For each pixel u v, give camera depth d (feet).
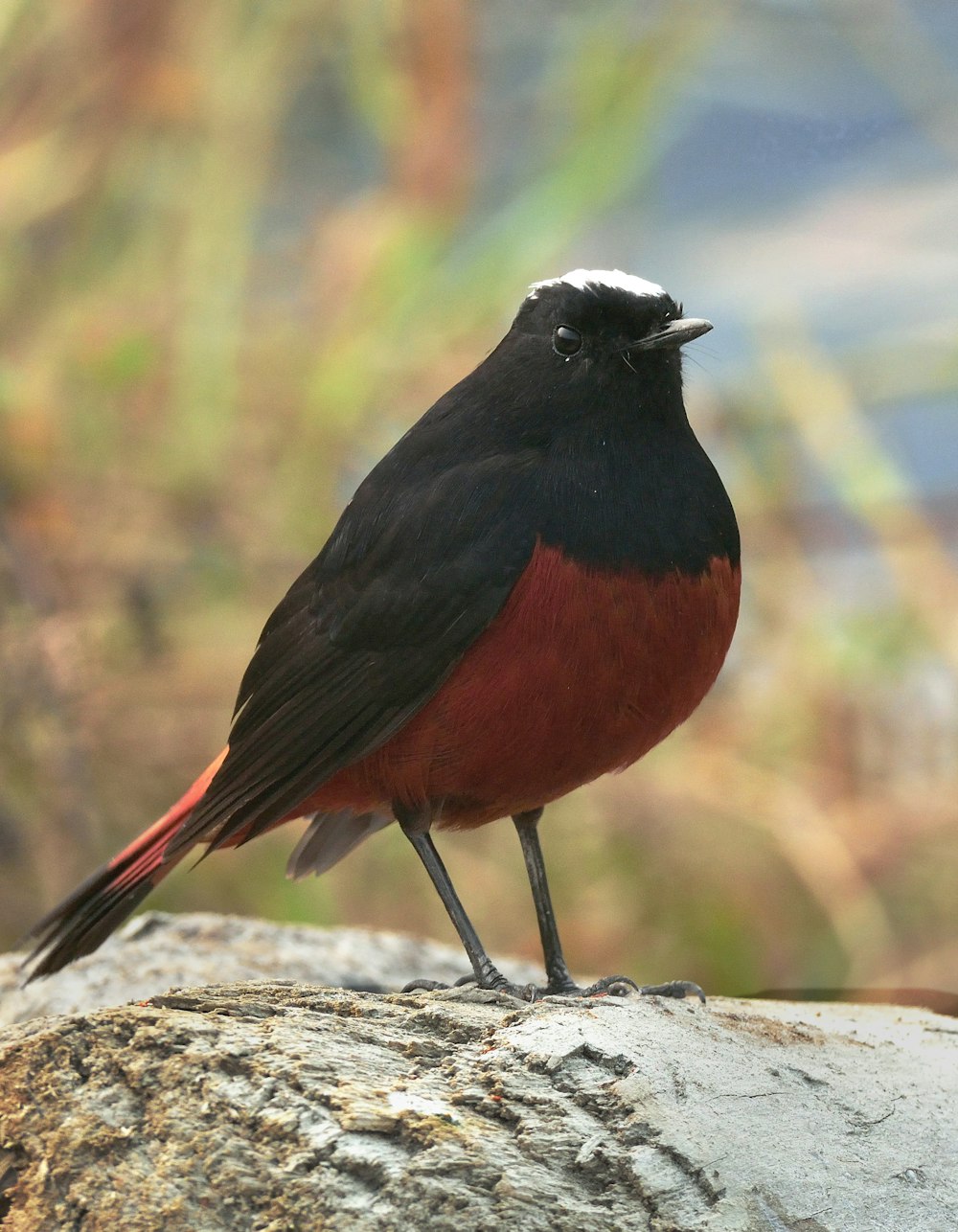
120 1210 17.57
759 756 43.06
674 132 56.44
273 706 25.36
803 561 45.65
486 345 45.39
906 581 44.52
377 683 24.03
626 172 46.21
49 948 29.63
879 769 42.93
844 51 56.44
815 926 41.73
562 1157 17.48
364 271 45.60
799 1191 17.66
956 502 46.21
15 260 45.88
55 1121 18.42
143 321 44.96
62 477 43.19
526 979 30.22
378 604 24.03
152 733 41.98
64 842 40.63
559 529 23.22
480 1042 19.22
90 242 46.44
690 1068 18.97
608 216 51.55
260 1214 17.20
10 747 40.75
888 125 56.59
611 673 23.22
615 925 41.27
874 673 43.75
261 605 43.34
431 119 47.57
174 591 43.27
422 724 23.93
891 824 41.81
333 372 44.16
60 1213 17.90
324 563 25.45
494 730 23.61
